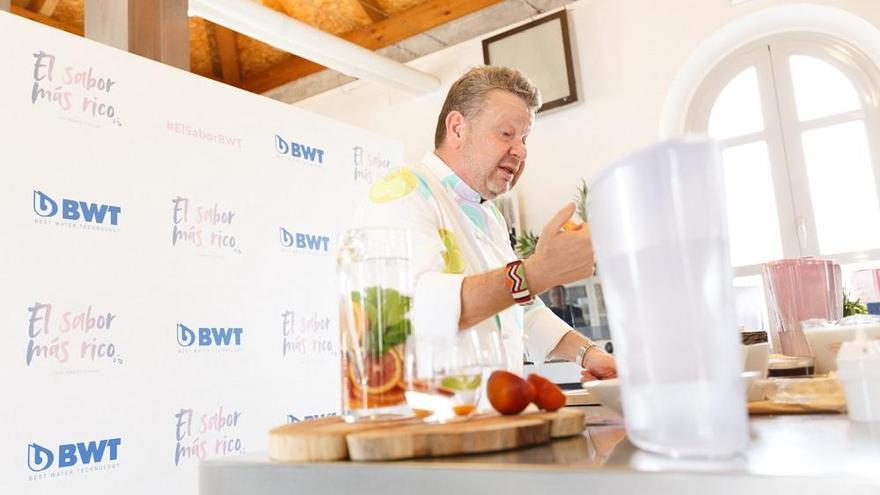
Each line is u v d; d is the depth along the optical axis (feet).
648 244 1.72
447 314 3.63
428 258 4.25
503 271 3.60
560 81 15.10
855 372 2.37
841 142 13.16
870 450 1.69
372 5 18.26
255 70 20.98
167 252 6.18
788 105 13.60
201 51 20.31
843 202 13.05
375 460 2.10
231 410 6.58
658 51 14.32
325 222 7.91
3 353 4.96
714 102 14.28
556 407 2.72
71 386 5.32
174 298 6.18
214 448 6.37
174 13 7.63
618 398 2.93
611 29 14.92
